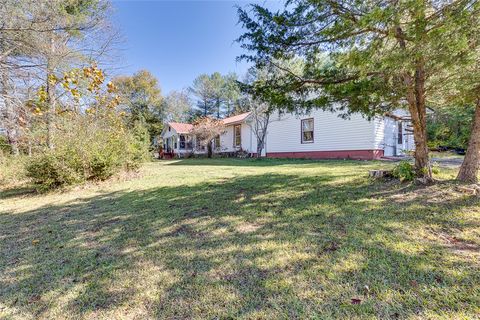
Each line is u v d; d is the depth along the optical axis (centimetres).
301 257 216
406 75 368
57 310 169
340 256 213
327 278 184
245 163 1163
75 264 232
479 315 140
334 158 1159
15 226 354
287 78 406
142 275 206
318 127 1250
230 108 3338
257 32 360
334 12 310
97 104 784
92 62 729
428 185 397
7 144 839
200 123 1942
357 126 1089
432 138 1045
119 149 738
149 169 961
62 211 421
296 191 456
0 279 213
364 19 249
